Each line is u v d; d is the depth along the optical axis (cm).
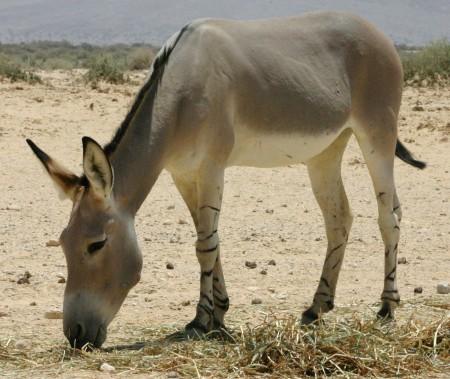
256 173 3472
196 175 1628
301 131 1716
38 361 1461
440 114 4784
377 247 2448
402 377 1404
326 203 1852
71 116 4416
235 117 1642
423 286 2061
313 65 1752
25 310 1836
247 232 2592
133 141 1544
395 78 1848
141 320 1773
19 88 5178
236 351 1477
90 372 1398
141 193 1553
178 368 1412
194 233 2573
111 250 1476
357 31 1823
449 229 2675
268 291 2011
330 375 1405
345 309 1850
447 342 1519
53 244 2384
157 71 1590
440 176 3481
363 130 1823
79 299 1455
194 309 1867
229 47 1650
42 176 3325
